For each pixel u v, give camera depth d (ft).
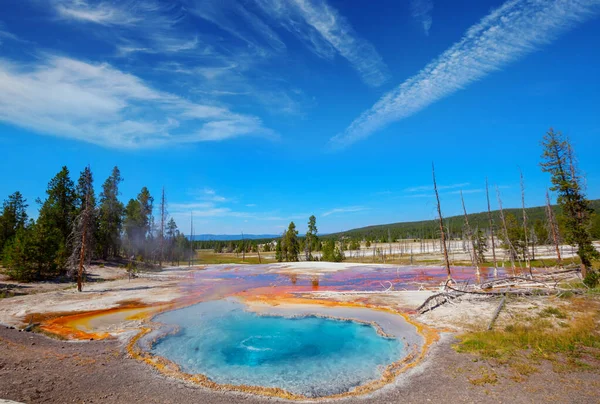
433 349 45.39
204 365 43.62
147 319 65.36
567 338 43.06
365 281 120.67
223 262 245.24
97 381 36.19
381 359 45.27
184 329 60.08
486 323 55.01
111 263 163.22
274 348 50.39
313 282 121.29
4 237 134.62
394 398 32.17
